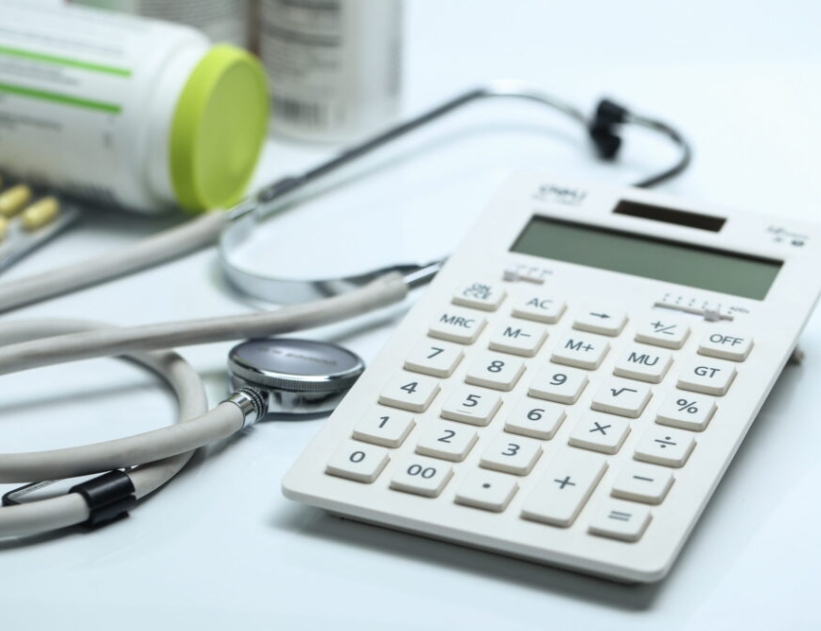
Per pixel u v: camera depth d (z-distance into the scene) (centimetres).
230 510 53
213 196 77
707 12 105
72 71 73
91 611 48
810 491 54
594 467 50
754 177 82
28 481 51
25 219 74
